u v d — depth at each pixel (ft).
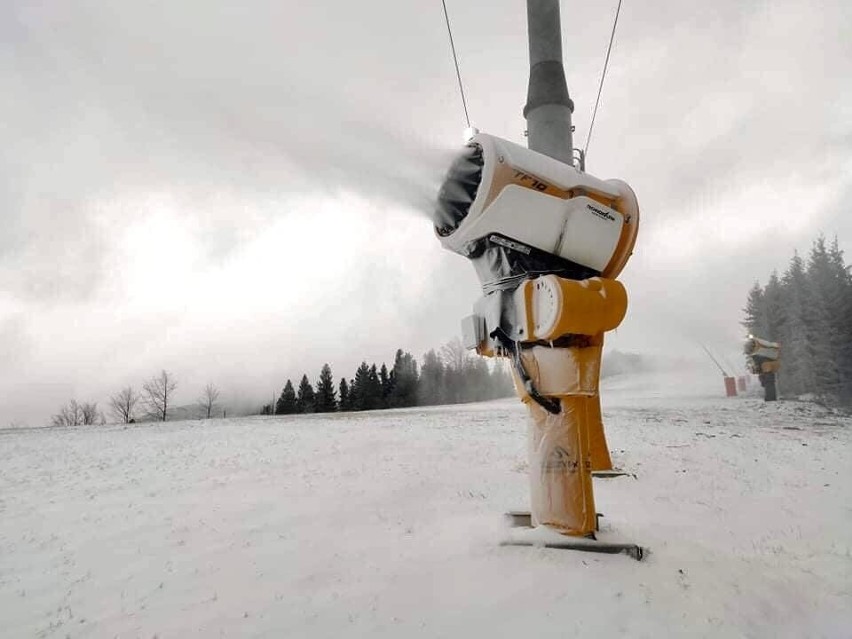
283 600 13.24
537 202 14.55
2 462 41.47
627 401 90.48
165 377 191.93
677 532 17.92
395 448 40.11
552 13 20.94
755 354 78.07
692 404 80.02
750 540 17.79
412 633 10.99
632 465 31.63
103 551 18.81
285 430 57.72
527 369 15.21
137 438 56.03
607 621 11.09
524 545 14.70
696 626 11.13
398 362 227.81
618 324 14.69
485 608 11.78
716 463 32.45
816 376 93.35
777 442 40.73
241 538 19.22
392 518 20.61
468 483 27.02
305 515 21.89
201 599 13.87
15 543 20.20
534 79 20.88
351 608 12.37
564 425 15.06
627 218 16.16
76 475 34.99
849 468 31.07
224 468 34.94
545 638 10.53
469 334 16.53
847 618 12.05
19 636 12.58
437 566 14.21
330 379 223.10
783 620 11.86
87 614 13.58
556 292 13.78
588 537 14.67
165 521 22.26
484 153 14.01
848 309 94.32
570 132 20.65
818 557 16.02
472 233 14.82
